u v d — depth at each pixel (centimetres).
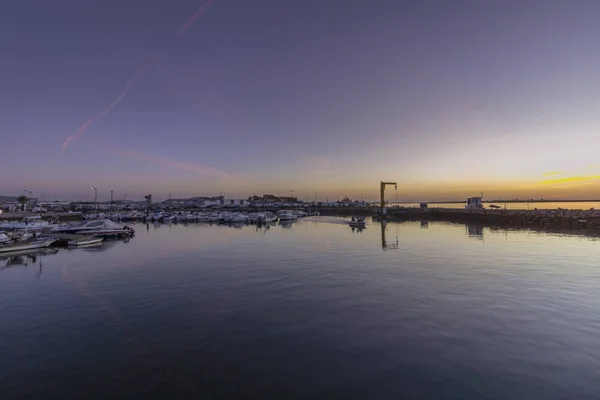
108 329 1273
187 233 5347
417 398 817
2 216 7906
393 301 1559
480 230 5406
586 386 858
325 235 4844
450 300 1561
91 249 3516
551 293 1652
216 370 959
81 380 914
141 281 2038
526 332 1186
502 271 2172
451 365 968
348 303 1544
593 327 1224
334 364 984
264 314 1414
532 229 5459
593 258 2644
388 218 9044
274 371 950
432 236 4531
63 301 1645
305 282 1955
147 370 963
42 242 3562
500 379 893
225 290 1803
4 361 1023
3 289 1886
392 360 1002
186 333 1225
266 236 4775
